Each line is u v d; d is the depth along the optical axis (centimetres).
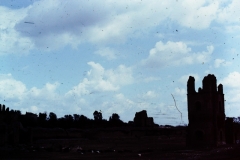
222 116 8475
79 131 13412
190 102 8312
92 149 7775
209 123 7975
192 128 8162
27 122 15762
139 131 15400
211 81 8200
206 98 8094
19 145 9081
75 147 8231
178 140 13212
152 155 5894
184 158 5222
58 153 6525
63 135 12631
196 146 8025
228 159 4950
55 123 17375
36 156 5769
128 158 5325
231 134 9044
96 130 13938
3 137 9262
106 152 6850
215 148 7344
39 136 11925
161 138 14525
